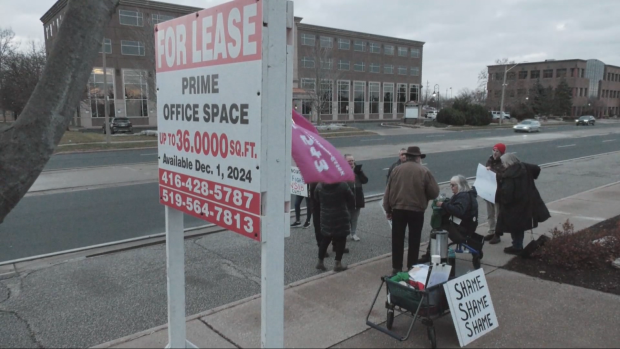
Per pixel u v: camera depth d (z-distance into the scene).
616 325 4.07
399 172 5.50
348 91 64.69
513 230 6.12
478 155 20.80
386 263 6.03
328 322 4.25
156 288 5.25
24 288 5.26
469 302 3.90
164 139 3.22
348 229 5.64
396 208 5.45
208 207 2.83
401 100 72.62
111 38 44.81
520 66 99.25
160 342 3.87
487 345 3.77
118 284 5.38
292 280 5.54
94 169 15.69
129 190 11.86
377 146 25.02
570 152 22.80
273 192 2.45
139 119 47.75
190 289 5.23
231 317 4.35
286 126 2.46
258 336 3.97
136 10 44.66
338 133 35.50
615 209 9.22
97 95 45.25
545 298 4.70
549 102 79.06
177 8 45.78
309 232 7.85
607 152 22.94
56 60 2.92
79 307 4.73
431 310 3.79
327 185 5.56
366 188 12.43
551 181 13.43
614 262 5.46
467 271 4.55
